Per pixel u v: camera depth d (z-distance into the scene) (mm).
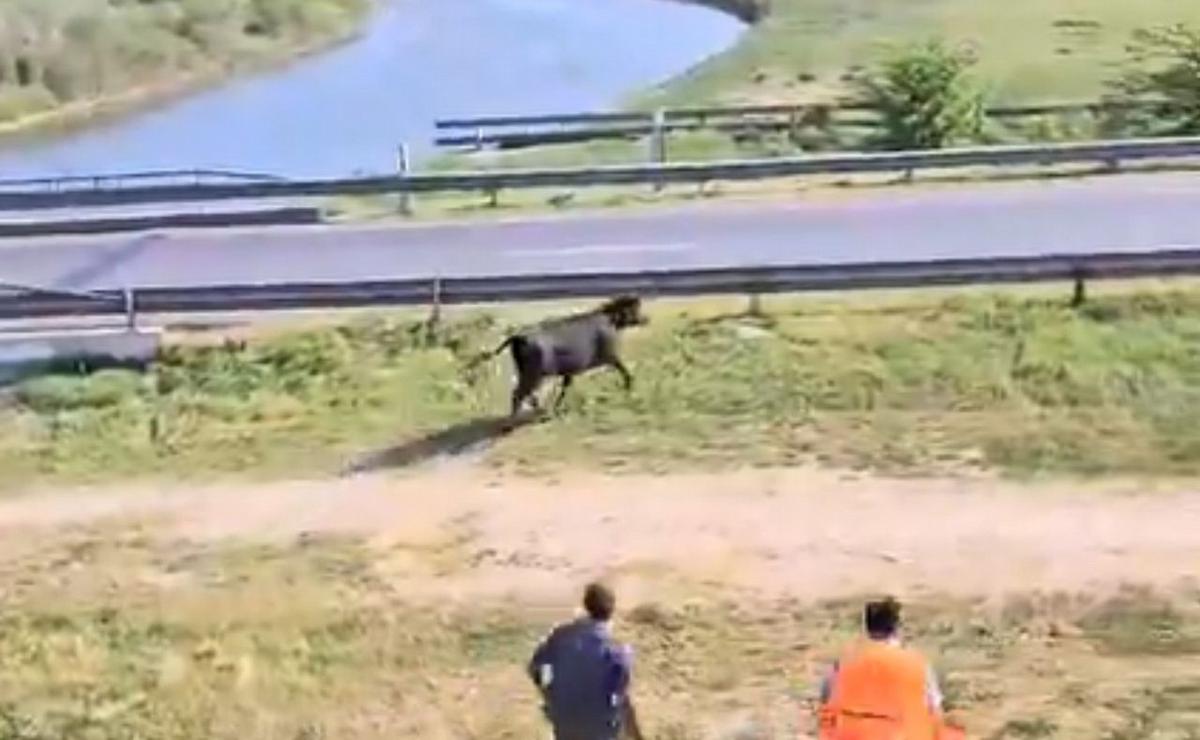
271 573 18516
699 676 16094
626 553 18562
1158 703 15453
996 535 18641
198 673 16609
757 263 25359
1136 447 20578
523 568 18375
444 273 25719
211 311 23797
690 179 28141
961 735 12219
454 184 28125
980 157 28250
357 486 20484
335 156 42062
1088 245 25547
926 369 22328
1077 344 22797
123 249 27656
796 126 36844
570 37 58562
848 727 11391
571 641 12086
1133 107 36812
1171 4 50438
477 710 15789
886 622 11703
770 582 17828
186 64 51719
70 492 20797
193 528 19703
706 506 19500
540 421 21766
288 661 16781
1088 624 16875
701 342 23219
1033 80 41500
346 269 26141
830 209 27953
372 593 18000
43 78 48188
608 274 23438
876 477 20062
